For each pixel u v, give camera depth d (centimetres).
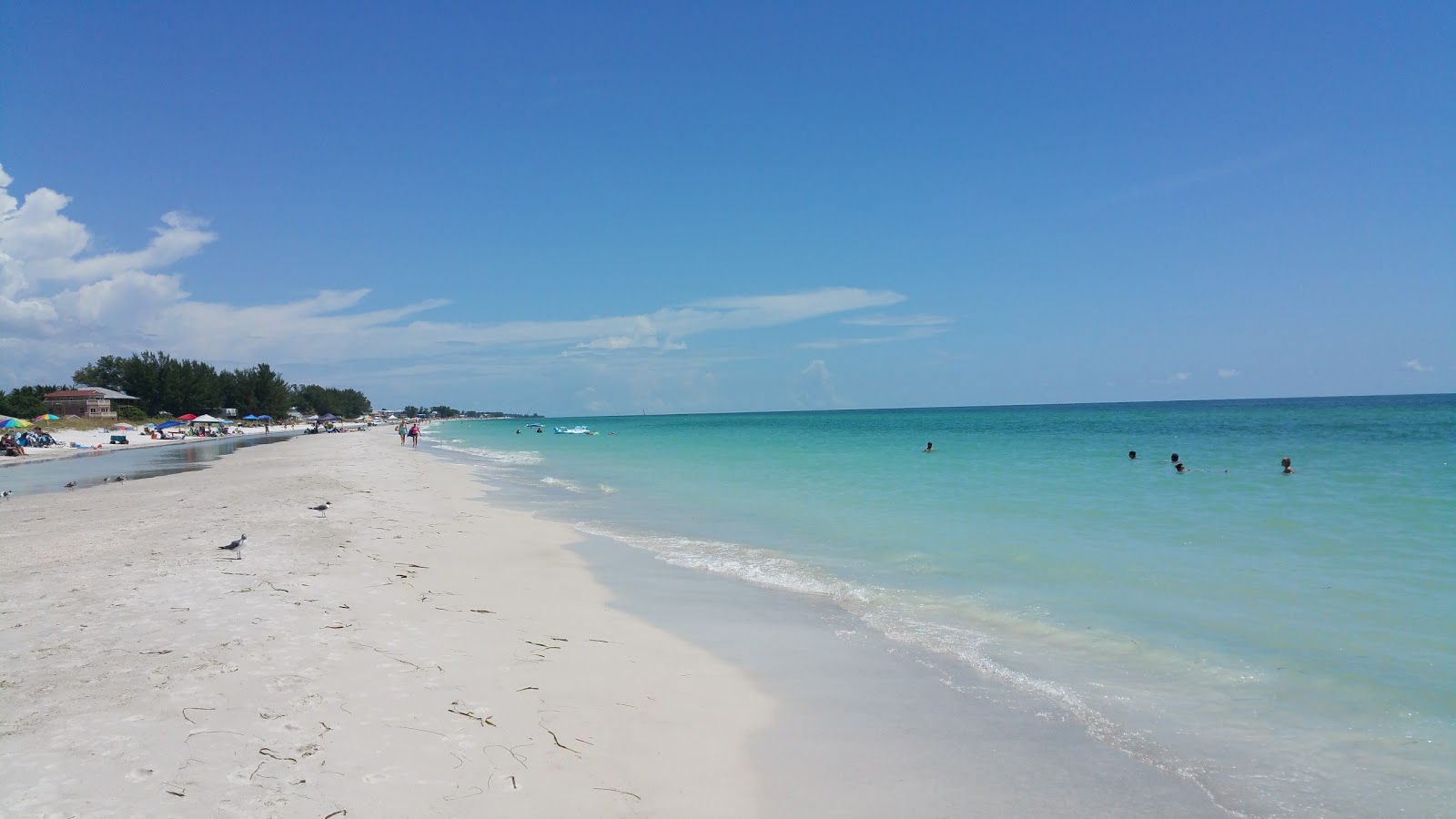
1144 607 1008
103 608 905
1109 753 618
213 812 457
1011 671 802
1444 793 549
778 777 569
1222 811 533
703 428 11675
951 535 1565
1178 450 3697
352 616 906
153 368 12031
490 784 523
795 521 1839
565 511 2086
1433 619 913
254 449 5809
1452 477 2245
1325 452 3328
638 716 668
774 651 870
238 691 648
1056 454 3722
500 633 880
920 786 562
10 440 4994
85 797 465
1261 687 738
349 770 524
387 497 2302
